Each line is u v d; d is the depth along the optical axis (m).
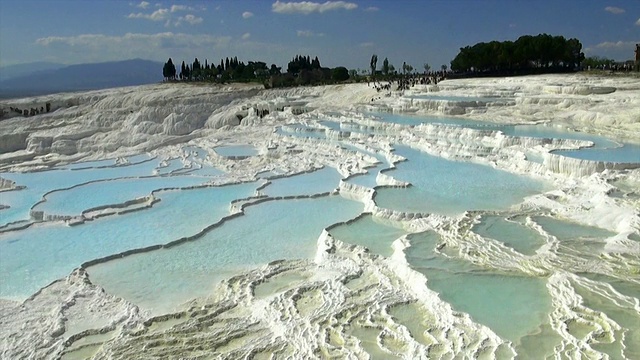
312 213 20.09
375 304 12.40
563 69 74.75
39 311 13.23
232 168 28.55
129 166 30.75
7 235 18.75
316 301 12.96
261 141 35.38
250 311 12.85
